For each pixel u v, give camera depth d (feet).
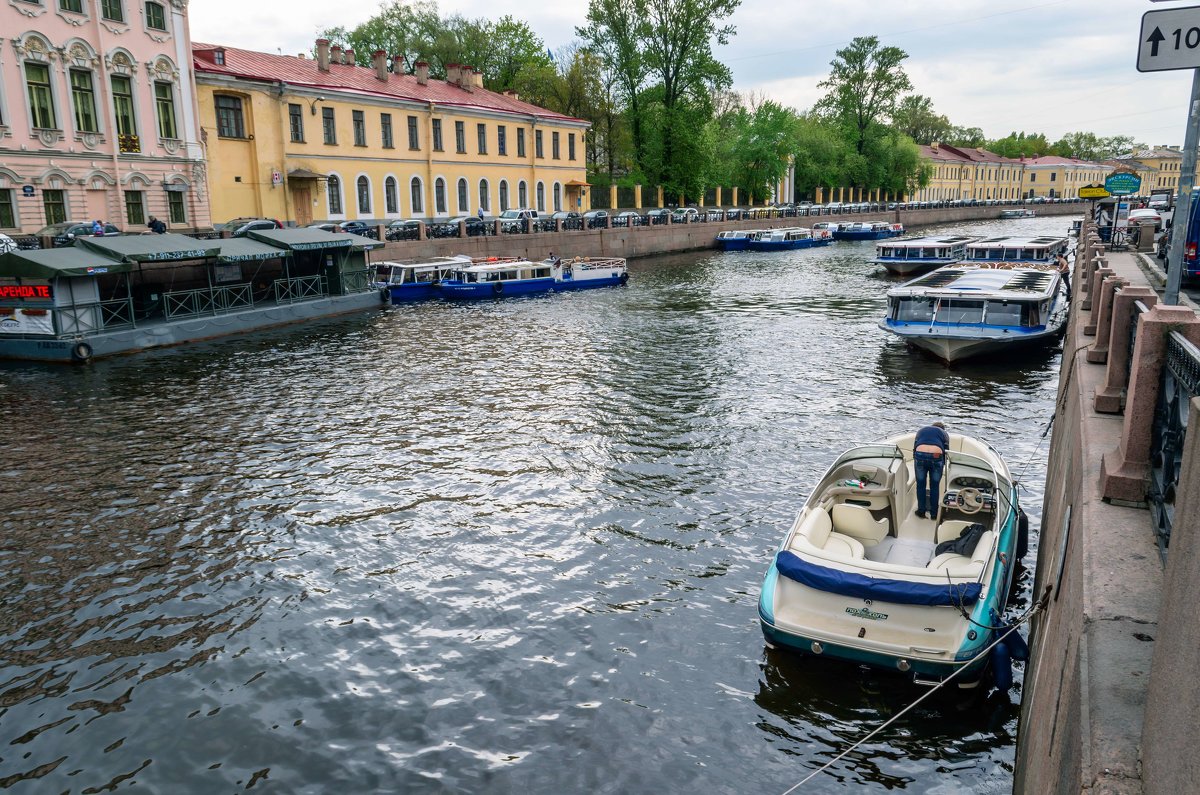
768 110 303.07
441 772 24.27
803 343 87.61
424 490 45.50
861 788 23.17
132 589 35.01
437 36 245.45
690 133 244.22
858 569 26.66
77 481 47.37
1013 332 71.97
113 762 24.88
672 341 90.27
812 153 338.95
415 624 32.14
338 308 110.63
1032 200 432.66
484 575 35.81
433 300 125.80
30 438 55.72
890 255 157.69
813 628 26.35
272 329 99.81
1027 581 32.45
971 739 24.75
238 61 148.36
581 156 220.43
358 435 55.67
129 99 116.06
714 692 27.50
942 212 337.52
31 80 103.81
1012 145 593.42
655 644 30.37
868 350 83.05
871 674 27.63
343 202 159.33
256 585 35.27
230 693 28.02
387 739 25.72
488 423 58.13
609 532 39.73
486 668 29.22
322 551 38.32
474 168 187.11
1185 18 21.68
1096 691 10.97
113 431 57.11
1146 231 99.71
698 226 220.84
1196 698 7.41
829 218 274.36
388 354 84.33
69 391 68.90
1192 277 61.57
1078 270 86.43
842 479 34.45
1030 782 16.33
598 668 29.04
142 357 82.79
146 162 118.83
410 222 149.07
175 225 125.18
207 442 54.39
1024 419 57.62
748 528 39.88
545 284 134.51
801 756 24.49
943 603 24.95
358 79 168.66
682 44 236.22
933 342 73.36
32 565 37.17
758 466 48.37
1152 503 16.97
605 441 53.52
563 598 33.78
